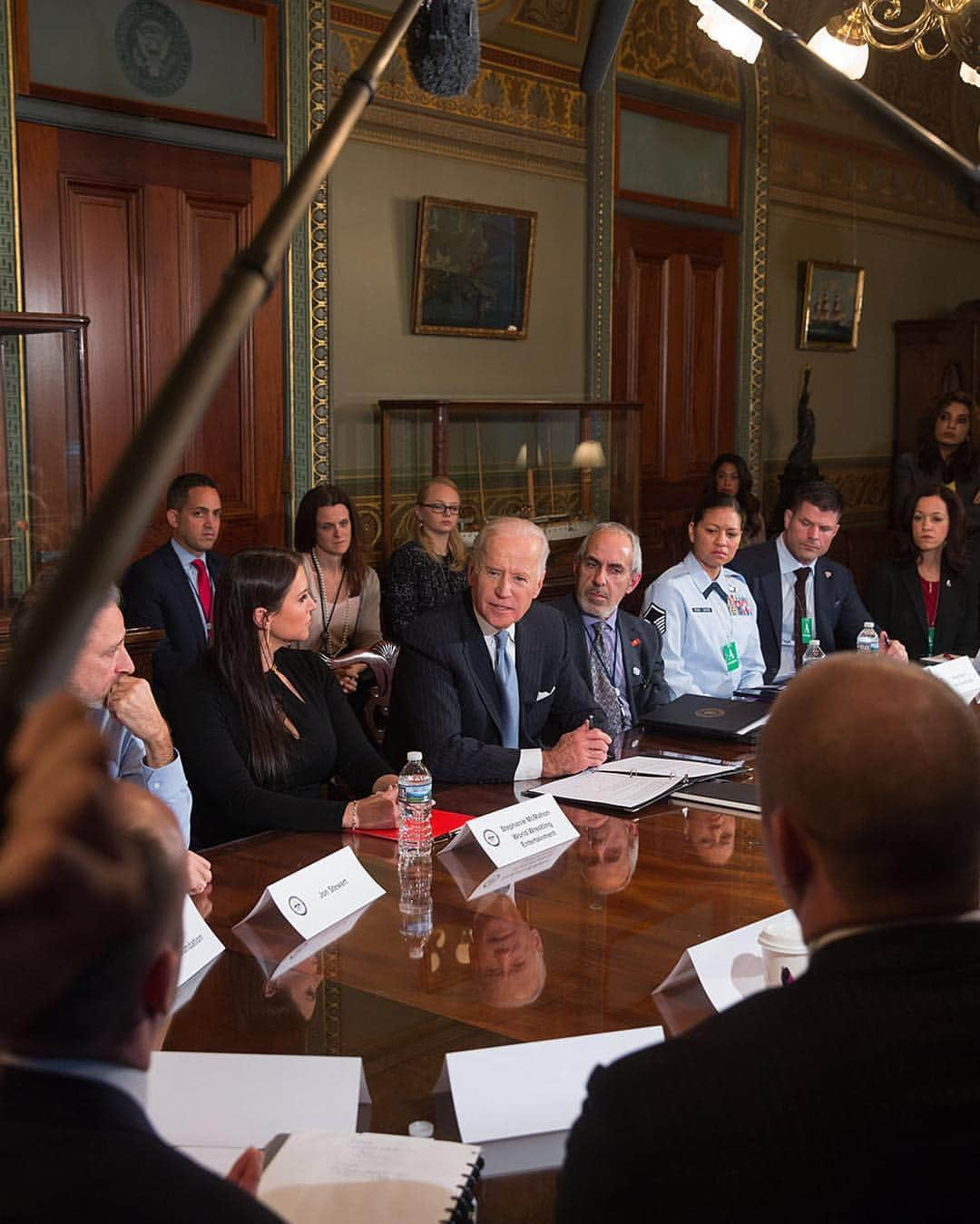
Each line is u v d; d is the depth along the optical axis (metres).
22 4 4.84
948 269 9.79
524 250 6.93
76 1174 0.74
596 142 7.26
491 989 1.92
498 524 3.33
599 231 7.34
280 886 2.16
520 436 6.69
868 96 1.04
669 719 3.67
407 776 2.63
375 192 6.24
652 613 4.39
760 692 4.39
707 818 2.84
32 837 0.70
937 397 9.26
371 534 6.38
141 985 0.78
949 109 9.17
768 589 4.82
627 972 1.98
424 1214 1.29
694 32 7.72
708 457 8.21
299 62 5.76
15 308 4.93
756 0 3.33
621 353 7.60
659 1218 0.90
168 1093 1.57
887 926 0.97
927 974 0.94
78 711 0.70
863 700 1.00
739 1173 0.89
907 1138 0.88
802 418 8.57
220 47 5.49
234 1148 1.47
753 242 8.26
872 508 9.40
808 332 8.66
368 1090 1.61
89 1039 0.77
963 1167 0.88
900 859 0.97
